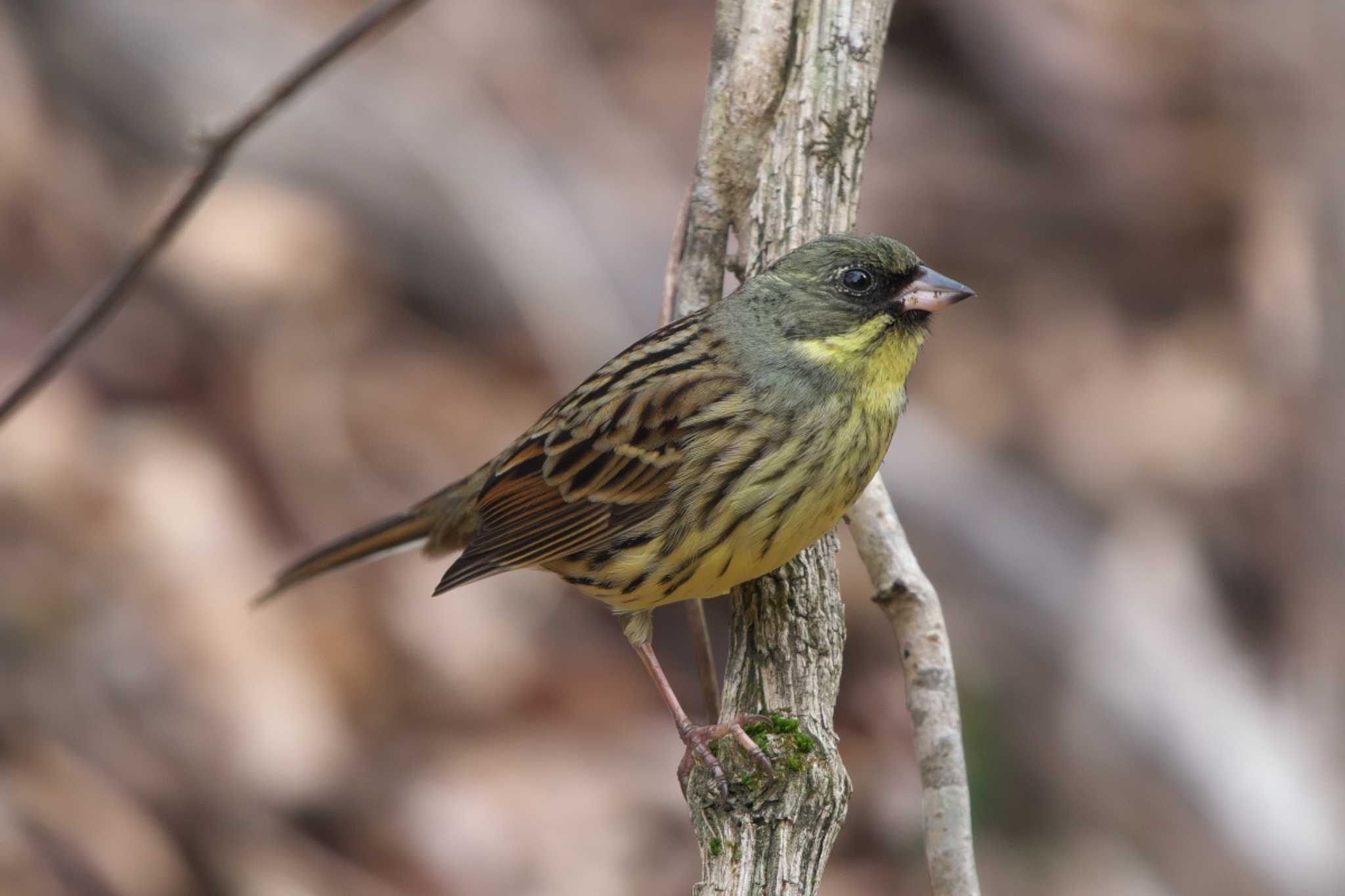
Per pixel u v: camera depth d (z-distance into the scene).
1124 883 11.89
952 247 15.57
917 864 11.70
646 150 15.18
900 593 7.23
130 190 14.69
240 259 14.23
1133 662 12.48
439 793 11.62
